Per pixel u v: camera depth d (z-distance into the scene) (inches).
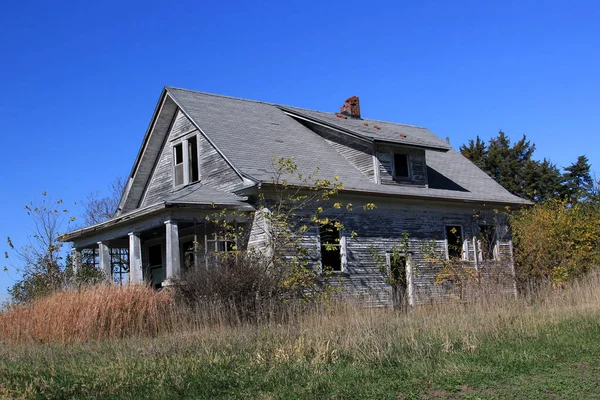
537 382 352.5
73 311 586.2
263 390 350.9
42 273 843.4
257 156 871.7
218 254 731.4
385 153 957.8
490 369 384.8
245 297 620.1
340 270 856.3
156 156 1034.1
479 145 1943.9
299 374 380.8
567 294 705.0
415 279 914.7
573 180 1822.1
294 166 792.9
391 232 915.4
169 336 524.7
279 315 600.1
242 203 792.3
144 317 597.9
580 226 959.6
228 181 864.9
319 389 345.7
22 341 573.0
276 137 967.0
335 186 794.8
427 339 461.7
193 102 978.7
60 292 649.0
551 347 446.0
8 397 343.3
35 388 361.7
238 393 345.4
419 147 978.7
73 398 343.3
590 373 372.5
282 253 762.8
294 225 778.2
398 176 966.4
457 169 1165.7
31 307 621.3
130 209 1073.5
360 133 935.7
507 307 596.4
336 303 653.9
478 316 536.4
